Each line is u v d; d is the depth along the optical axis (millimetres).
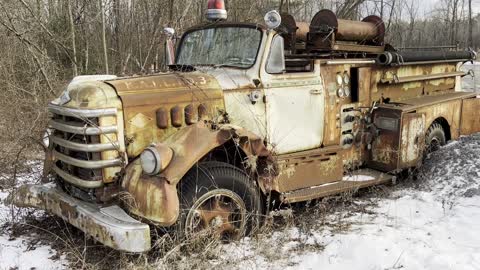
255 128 5062
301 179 5383
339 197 5602
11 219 5172
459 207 5500
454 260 4090
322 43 6414
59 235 4754
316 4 14336
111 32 12586
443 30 29828
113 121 4301
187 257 4188
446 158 6645
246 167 4609
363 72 6223
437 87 7668
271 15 5078
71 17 11203
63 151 4652
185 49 6051
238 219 4562
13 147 7586
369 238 4594
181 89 4688
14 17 11188
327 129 5762
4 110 9211
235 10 11828
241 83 5012
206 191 4352
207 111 4762
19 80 11148
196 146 4234
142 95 4473
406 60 6625
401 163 6258
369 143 6391
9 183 6488
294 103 5387
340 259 4281
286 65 5879
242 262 4188
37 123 8422
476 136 7273
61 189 4785
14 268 4082
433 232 4801
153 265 4066
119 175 4355
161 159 4055
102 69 12195
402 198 5945
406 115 6242
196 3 11797
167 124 4586
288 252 4430
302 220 5113
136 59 11320
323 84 5695
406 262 4133
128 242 3863
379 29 7160
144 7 12180
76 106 4309
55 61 12281
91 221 4098
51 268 4105
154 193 4066
